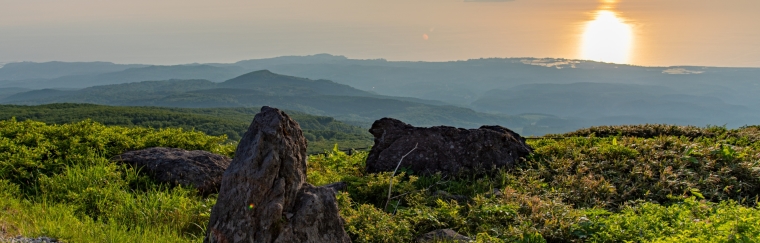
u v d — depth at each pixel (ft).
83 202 30.22
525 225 27.43
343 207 30.22
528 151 45.06
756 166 39.06
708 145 47.01
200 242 25.27
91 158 36.32
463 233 28.71
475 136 42.60
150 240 25.25
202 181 35.42
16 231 23.91
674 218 28.63
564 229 26.99
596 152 44.27
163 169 35.65
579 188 35.96
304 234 20.08
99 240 24.30
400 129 44.73
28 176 33.24
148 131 48.14
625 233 26.17
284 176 20.38
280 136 20.47
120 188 33.19
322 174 45.14
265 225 19.25
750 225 24.67
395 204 33.63
